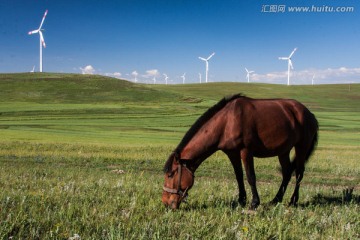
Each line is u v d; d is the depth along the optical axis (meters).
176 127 57.88
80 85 118.75
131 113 77.06
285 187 9.03
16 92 106.19
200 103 103.12
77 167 17.33
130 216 6.61
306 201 9.27
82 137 37.53
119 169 17.41
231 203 8.01
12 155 20.61
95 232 5.76
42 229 5.79
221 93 154.75
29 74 137.00
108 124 58.75
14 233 5.50
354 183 15.62
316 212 7.86
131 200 7.81
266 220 6.73
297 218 7.03
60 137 36.09
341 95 154.75
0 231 5.36
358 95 155.75
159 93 114.44
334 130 61.03
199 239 5.63
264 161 21.16
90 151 23.42
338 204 8.81
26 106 83.25
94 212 6.70
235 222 6.22
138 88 120.00
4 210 6.43
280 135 8.41
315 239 5.87
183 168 7.58
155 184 10.51
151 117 71.25
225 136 7.86
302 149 9.34
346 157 24.27
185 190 7.56
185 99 108.56
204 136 7.76
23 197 7.32
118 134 43.88
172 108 87.69
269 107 8.45
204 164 19.45
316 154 25.38
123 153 22.56
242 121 7.89
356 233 6.36
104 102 98.69
